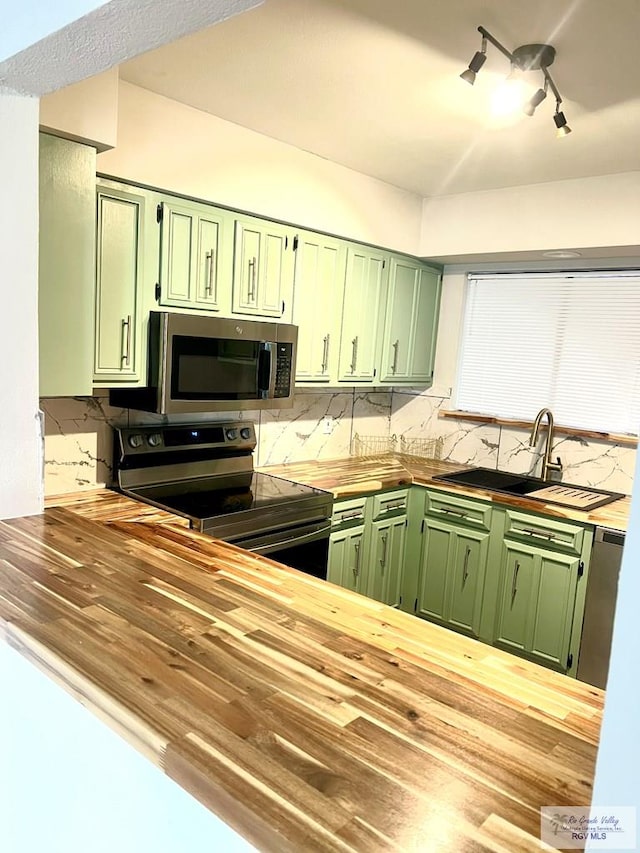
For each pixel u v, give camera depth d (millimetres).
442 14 1557
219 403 2512
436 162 2781
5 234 1589
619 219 2785
